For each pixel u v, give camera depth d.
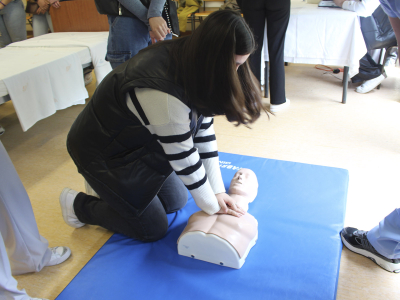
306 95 2.85
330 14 2.33
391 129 2.16
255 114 0.92
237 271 1.16
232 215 1.21
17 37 3.27
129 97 0.88
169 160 0.98
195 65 0.76
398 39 1.23
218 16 0.73
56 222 1.55
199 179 1.04
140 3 1.72
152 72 0.83
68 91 2.26
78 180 1.89
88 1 2.89
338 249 1.22
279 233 1.30
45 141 2.38
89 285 1.15
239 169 1.62
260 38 2.49
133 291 1.11
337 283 1.09
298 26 2.46
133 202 1.16
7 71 1.88
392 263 1.14
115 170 1.09
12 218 1.06
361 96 2.73
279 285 1.09
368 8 2.23
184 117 0.88
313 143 2.07
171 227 1.40
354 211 1.47
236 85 0.76
